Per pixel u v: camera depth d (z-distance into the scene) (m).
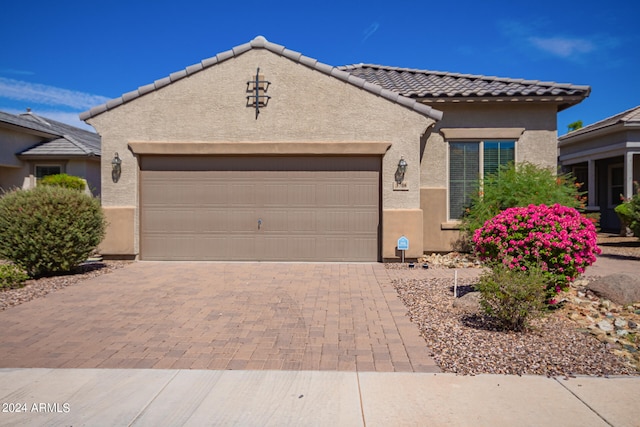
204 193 12.38
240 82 12.16
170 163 12.43
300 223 12.29
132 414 4.32
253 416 4.27
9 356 5.70
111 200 12.37
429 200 13.23
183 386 4.88
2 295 8.66
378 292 8.91
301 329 6.71
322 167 12.25
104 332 6.59
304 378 5.06
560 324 6.82
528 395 4.64
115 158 12.28
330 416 4.27
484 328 6.67
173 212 12.42
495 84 14.00
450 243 13.17
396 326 6.82
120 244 12.34
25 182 19.27
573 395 4.64
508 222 7.62
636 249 15.45
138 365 5.43
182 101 12.22
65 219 10.22
